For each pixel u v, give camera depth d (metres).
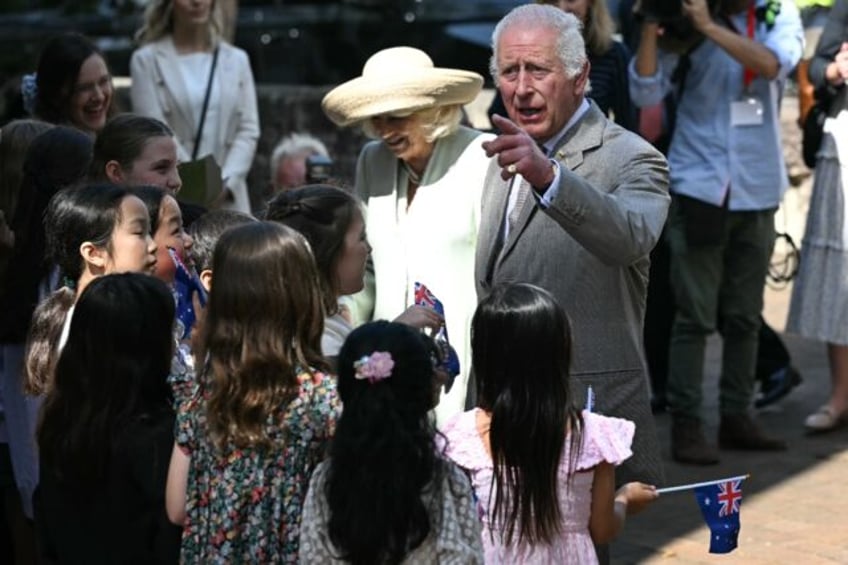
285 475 7.48
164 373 8.08
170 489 7.68
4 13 26.80
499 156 8.33
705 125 14.69
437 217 10.27
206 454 7.57
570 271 9.19
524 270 9.30
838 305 15.24
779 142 14.85
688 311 14.67
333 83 24.03
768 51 14.34
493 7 23.86
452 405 10.25
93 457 7.86
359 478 7.04
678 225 14.74
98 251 9.12
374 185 10.62
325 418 7.49
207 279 9.27
